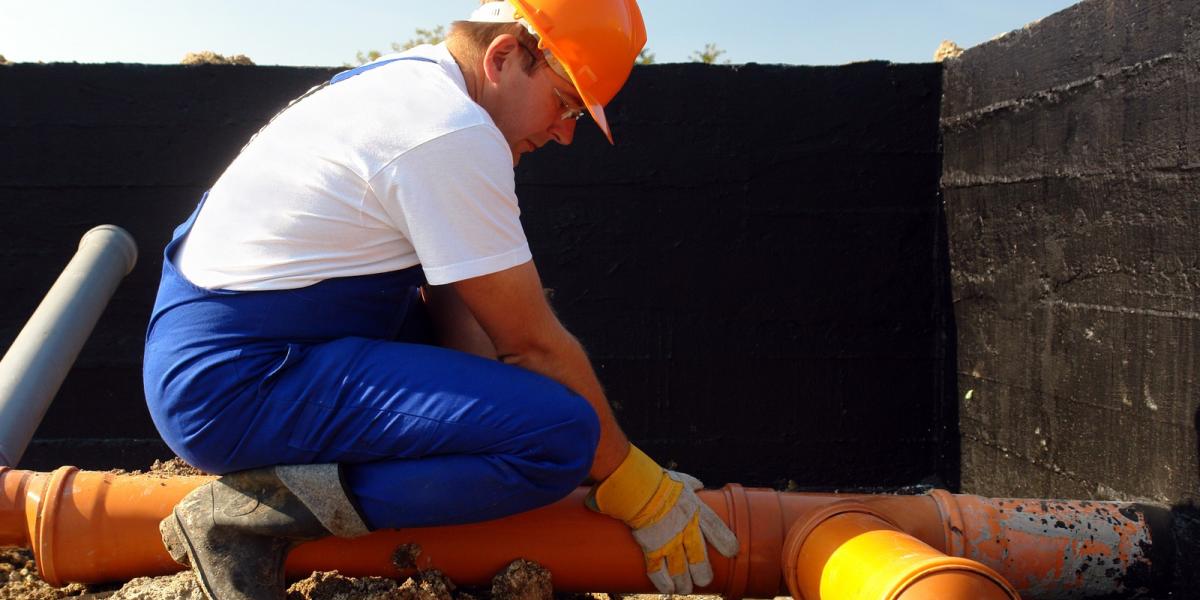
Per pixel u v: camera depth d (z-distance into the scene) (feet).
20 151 13.74
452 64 6.25
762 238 13.99
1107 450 9.61
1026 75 11.27
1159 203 8.71
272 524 6.15
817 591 6.63
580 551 7.09
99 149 13.80
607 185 13.91
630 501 6.82
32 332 9.97
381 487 6.11
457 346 7.63
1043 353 11.00
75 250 13.87
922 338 14.08
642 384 14.11
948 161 13.56
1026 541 7.55
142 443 14.07
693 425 14.15
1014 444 11.78
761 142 13.88
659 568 7.00
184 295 6.00
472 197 5.69
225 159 13.88
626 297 14.05
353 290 6.06
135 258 12.27
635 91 13.80
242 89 13.83
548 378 6.21
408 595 6.93
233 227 5.98
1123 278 9.32
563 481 6.20
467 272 5.72
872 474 14.24
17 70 13.67
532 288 6.00
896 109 13.84
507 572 7.01
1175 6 8.43
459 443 6.00
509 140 6.71
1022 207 11.46
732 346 14.11
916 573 5.68
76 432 14.03
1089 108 9.91
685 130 13.85
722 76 13.82
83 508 7.20
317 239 5.89
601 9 6.36
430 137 5.66
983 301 12.60
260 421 5.95
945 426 13.88
